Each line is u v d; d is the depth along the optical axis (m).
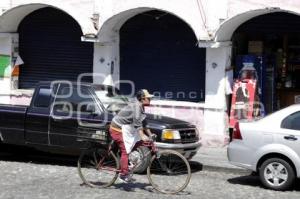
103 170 10.84
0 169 12.52
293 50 15.72
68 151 12.55
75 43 17.30
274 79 15.81
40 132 12.69
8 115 12.94
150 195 10.33
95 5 15.97
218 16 14.82
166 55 16.41
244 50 16.23
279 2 14.09
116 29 16.67
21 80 17.98
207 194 10.62
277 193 10.84
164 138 12.08
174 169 10.72
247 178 12.34
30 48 17.86
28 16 17.75
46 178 11.66
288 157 10.84
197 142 12.79
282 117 11.05
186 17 15.09
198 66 16.05
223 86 15.33
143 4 15.42
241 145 11.23
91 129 12.16
